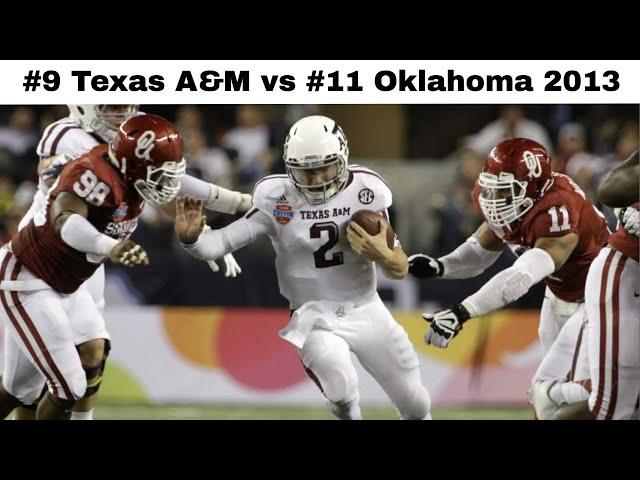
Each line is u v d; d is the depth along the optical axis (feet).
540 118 131.13
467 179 116.88
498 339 100.32
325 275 58.54
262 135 127.65
